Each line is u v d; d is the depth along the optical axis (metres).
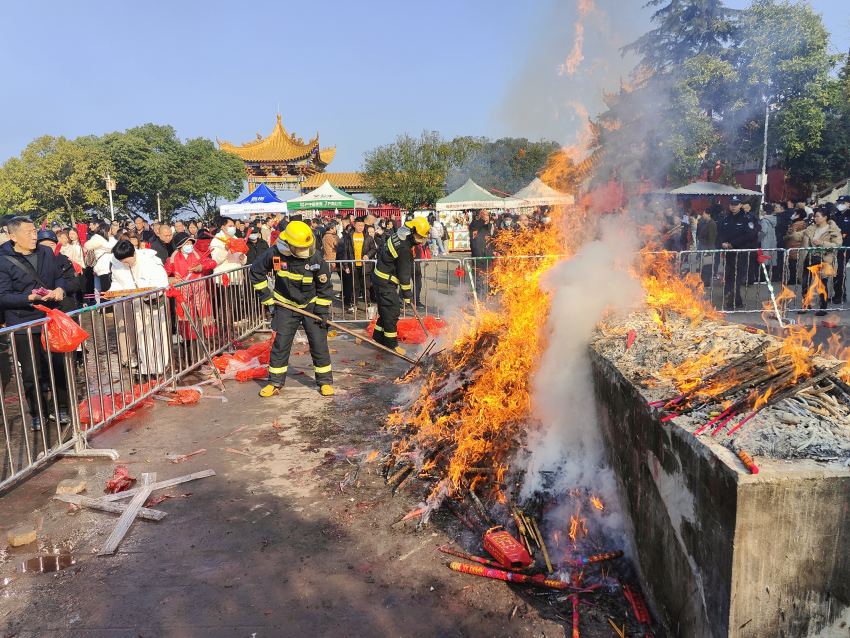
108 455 4.77
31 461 4.45
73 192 55.66
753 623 2.08
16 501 4.07
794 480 1.99
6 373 7.13
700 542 2.26
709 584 2.20
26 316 5.50
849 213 11.20
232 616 2.88
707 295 10.88
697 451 2.27
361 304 12.60
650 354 3.46
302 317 6.23
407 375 6.52
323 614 2.88
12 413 6.02
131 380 5.77
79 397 6.24
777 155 21.41
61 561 3.35
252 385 6.70
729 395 2.66
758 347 3.11
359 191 51.25
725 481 2.06
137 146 61.59
